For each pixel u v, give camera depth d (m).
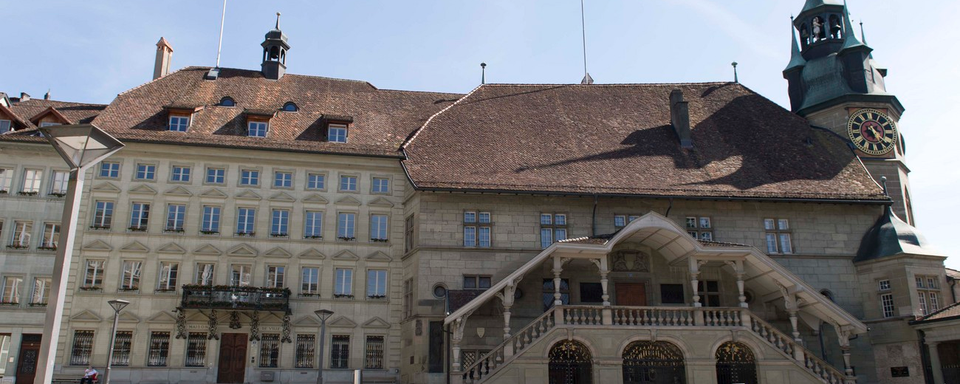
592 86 44.75
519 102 42.56
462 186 33.84
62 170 36.56
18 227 35.59
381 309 35.75
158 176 35.75
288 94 41.91
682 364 30.98
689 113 42.28
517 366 29.17
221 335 34.22
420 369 32.06
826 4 44.78
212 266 35.22
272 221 36.16
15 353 34.12
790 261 35.78
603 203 35.56
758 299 35.06
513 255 34.38
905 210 40.19
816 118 42.50
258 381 33.75
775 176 37.25
